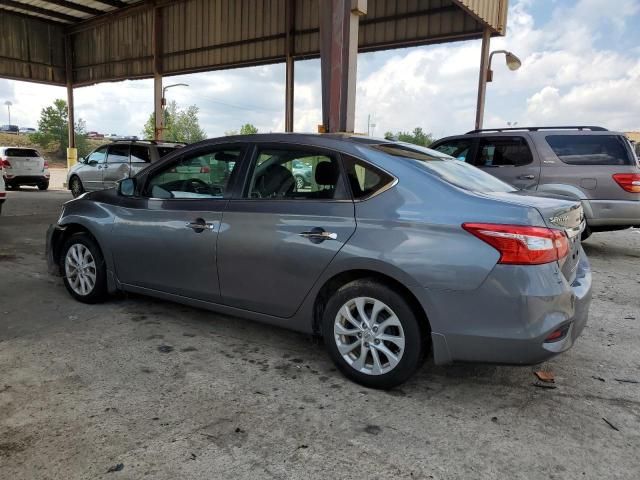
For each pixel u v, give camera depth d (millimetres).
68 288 4781
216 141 3906
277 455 2428
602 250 8117
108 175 13781
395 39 15547
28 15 22266
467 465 2383
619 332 4285
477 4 12383
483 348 2775
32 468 2281
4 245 7609
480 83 14203
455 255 2779
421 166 3170
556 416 2861
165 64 20734
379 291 3018
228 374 3303
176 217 3914
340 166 3281
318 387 3148
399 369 2998
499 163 7652
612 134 7027
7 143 59906
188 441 2520
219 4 18844
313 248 3217
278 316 3506
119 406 2844
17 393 2967
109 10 21438
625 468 2385
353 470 2328
